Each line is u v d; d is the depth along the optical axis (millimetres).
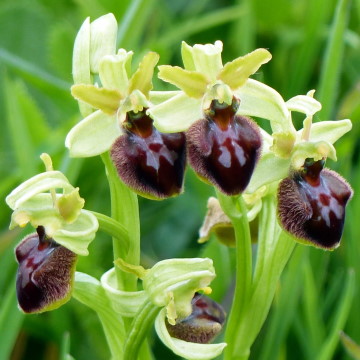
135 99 228
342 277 304
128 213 238
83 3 356
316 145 235
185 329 242
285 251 247
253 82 233
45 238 234
